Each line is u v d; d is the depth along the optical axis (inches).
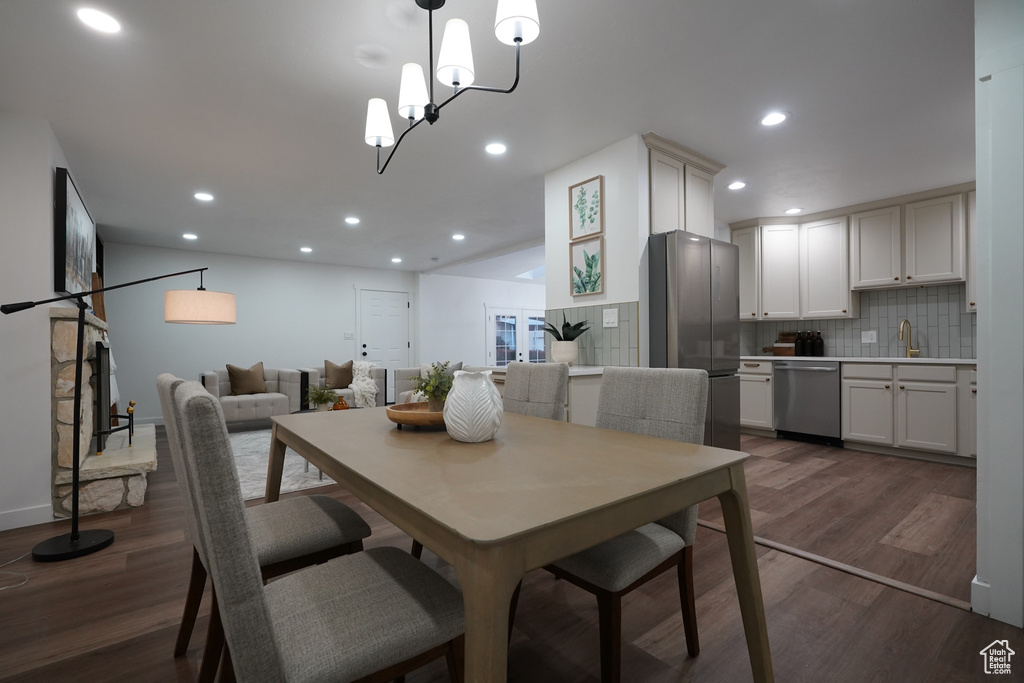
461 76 61.0
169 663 57.5
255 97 102.4
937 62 92.1
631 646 60.0
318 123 114.3
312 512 56.9
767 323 217.2
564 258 144.3
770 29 82.7
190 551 89.1
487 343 372.8
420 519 34.6
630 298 125.0
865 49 88.1
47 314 105.8
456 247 260.7
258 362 257.6
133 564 83.9
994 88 64.9
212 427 28.5
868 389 163.8
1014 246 63.5
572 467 44.3
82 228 141.7
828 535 94.6
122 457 117.8
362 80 96.7
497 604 29.0
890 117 113.9
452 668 37.9
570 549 32.9
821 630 63.4
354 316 317.7
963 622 65.1
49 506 104.6
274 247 255.0
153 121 111.9
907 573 78.7
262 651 29.7
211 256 266.5
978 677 54.3
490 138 124.7
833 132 122.0
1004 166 64.1
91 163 135.6
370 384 239.6
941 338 172.9
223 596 28.8
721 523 102.3
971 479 132.7
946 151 133.6
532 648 60.2
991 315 65.9
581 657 58.4
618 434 60.2
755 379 192.5
